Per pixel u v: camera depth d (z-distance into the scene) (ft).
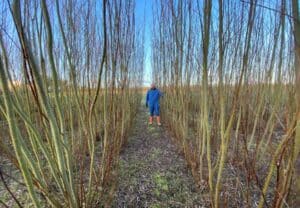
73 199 6.39
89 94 7.57
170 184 10.25
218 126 11.75
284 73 10.49
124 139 15.71
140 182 10.39
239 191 8.78
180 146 14.06
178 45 11.32
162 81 24.41
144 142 17.49
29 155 5.48
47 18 5.06
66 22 7.84
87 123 7.55
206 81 6.85
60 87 9.37
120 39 9.40
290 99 5.21
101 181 8.99
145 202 8.85
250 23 5.54
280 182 5.19
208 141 6.67
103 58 6.33
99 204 8.29
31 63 4.87
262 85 11.96
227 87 12.94
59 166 5.91
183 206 8.59
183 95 11.80
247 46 5.62
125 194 9.31
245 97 8.64
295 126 4.42
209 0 6.12
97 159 12.40
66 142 6.20
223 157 6.04
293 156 4.60
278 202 5.09
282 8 5.20
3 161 12.02
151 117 25.53
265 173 10.13
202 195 9.19
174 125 16.08
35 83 5.08
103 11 5.67
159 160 13.34
